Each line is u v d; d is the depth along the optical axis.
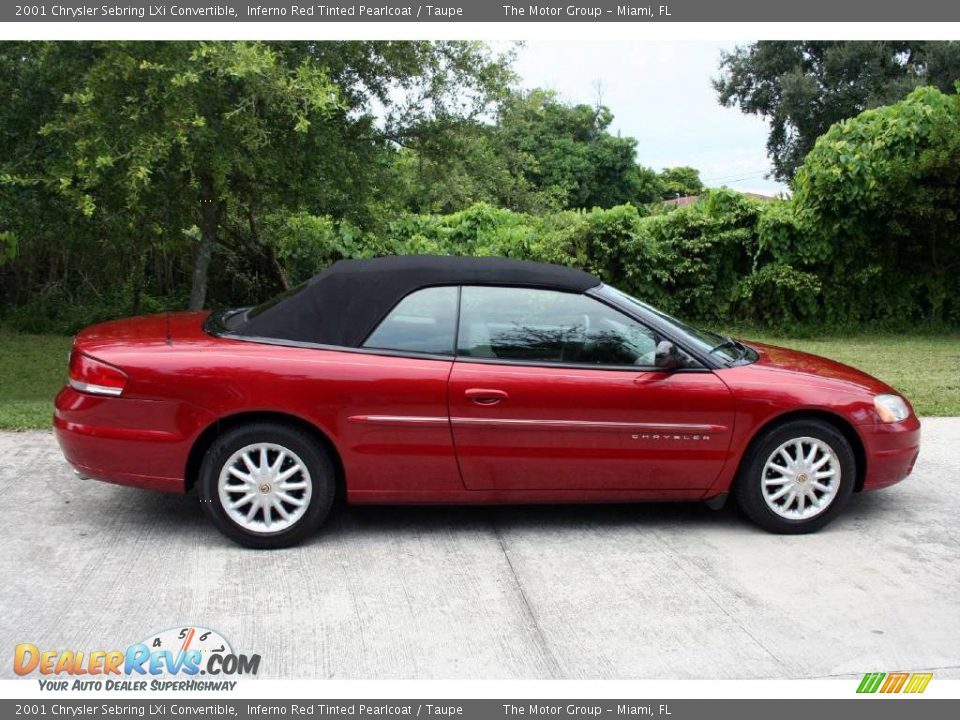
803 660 3.20
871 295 12.80
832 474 4.41
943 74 28.48
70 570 3.84
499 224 13.03
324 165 7.38
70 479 5.12
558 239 12.29
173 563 3.95
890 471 4.51
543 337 4.25
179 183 7.10
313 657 3.16
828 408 4.35
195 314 4.98
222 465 4.03
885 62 30.36
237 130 6.27
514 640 3.31
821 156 12.19
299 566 3.96
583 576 3.92
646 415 4.20
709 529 4.56
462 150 8.52
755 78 33.34
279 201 7.62
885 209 12.02
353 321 4.17
